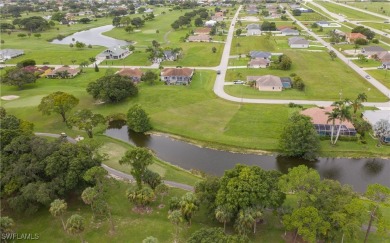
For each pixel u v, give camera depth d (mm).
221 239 50969
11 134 79000
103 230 63250
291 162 90438
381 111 110000
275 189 60688
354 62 174000
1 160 70500
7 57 198375
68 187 66750
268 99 126938
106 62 186375
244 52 198125
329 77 150000
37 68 168875
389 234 59344
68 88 145750
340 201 56312
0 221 56062
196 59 186625
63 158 69750
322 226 53000
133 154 69000
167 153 96062
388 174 84938
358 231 56125
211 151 96500
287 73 156875
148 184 73625
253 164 89750
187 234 61625
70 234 61906
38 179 67812
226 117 113312
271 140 98812
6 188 65062
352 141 97375
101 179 67750
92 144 77375
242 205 58156
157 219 66188
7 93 141000
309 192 58719
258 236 60781
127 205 70688
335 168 87500
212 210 62719
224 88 140000
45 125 112438
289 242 59438
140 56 197500
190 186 78438
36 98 132250
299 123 91188
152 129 109375
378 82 143250
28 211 63969
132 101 129375
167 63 180500
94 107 126188
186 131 106250
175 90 138375
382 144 95875
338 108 93812
